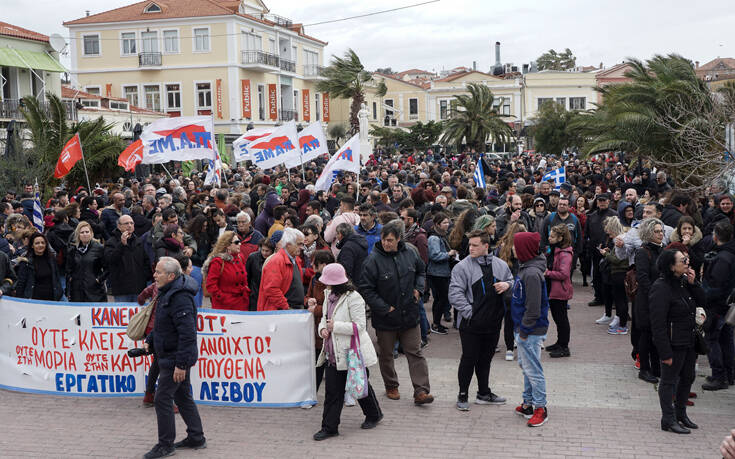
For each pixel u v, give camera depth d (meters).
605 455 6.51
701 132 16.36
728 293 8.02
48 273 9.87
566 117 44.81
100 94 52.31
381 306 7.78
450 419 7.49
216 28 50.25
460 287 7.61
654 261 8.25
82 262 10.09
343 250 9.05
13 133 24.62
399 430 7.22
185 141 16.39
